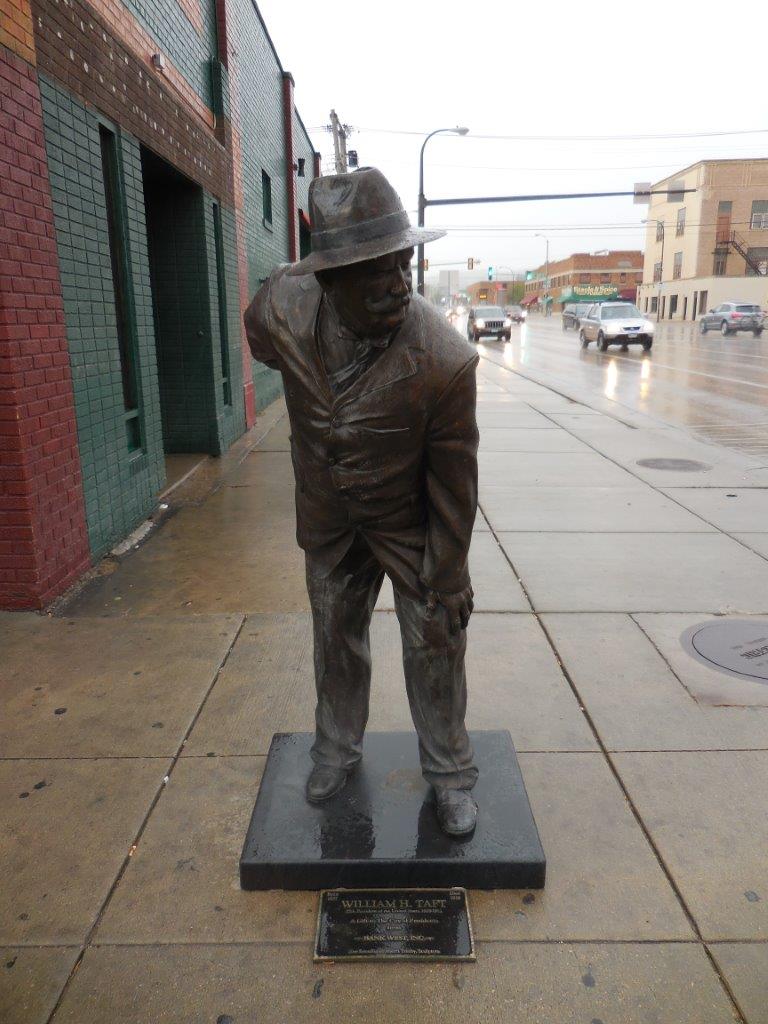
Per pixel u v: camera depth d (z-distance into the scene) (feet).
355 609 8.51
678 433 37.47
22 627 14.46
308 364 6.97
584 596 15.97
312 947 7.33
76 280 16.98
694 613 15.08
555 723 11.10
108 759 10.25
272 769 9.36
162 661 13.02
